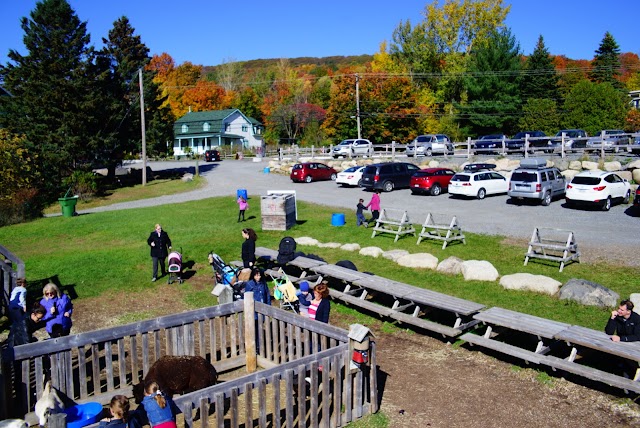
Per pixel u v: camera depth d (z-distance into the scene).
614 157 30.17
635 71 80.62
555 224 20.23
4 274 12.72
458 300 10.92
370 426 7.20
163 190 40.12
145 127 48.41
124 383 8.17
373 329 11.29
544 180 24.83
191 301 13.59
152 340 10.95
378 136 58.78
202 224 23.80
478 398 8.02
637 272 13.67
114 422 5.97
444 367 9.21
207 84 99.62
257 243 19.30
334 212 25.09
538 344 9.08
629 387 7.51
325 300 8.88
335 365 7.08
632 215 21.52
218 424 6.13
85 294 14.38
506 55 58.56
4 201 29.73
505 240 17.81
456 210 24.42
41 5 40.97
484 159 35.59
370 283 12.41
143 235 22.25
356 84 54.72
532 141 37.69
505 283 13.05
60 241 22.16
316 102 88.44
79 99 40.91
